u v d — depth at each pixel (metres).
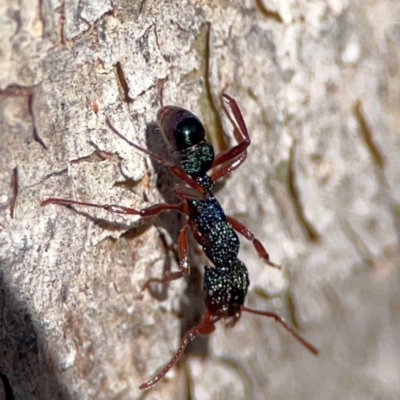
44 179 0.06
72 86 0.06
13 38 0.06
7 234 0.06
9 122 0.06
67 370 0.06
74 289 0.06
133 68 0.06
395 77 0.07
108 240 0.06
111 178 0.06
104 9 0.06
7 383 0.06
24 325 0.06
